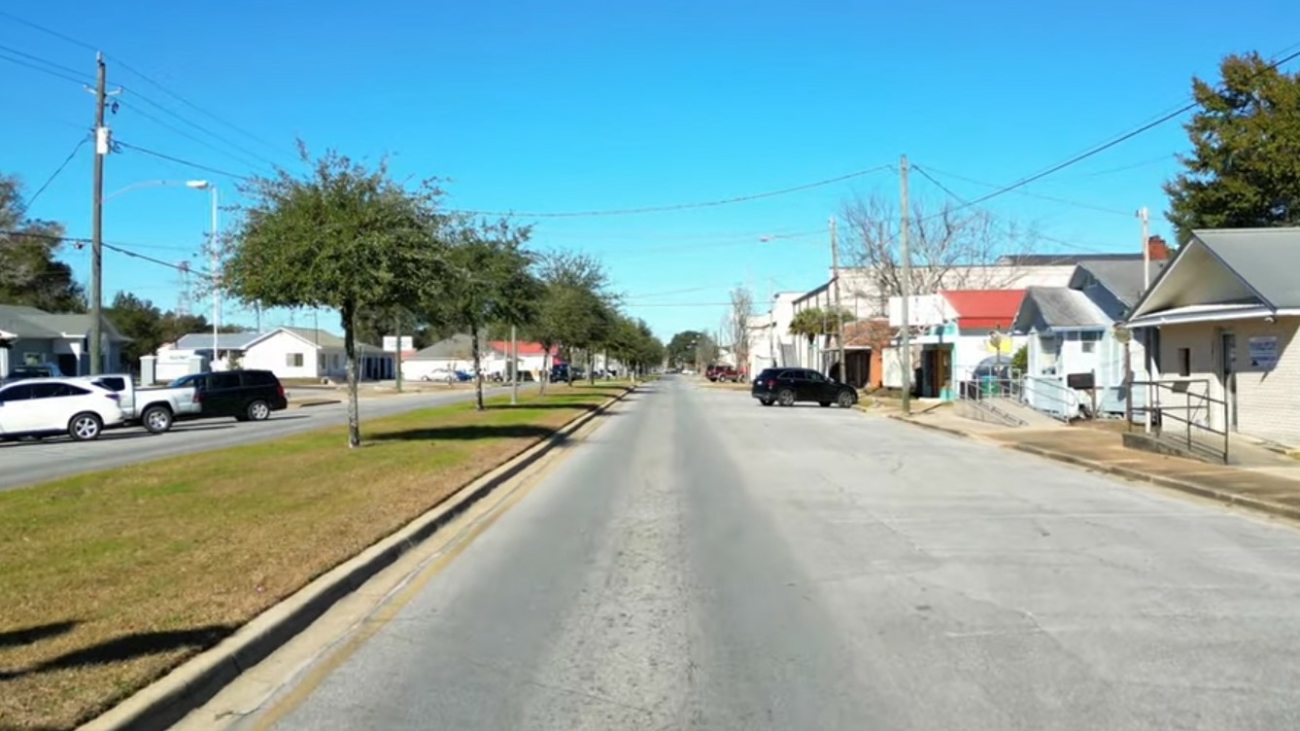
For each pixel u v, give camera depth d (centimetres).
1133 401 2878
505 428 2627
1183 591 850
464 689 609
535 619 773
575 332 5181
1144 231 3103
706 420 3391
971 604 809
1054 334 3238
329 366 9769
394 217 2002
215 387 3444
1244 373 2059
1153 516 1274
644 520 1252
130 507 1197
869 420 3422
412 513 1175
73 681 556
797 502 1402
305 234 1938
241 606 727
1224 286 2166
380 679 629
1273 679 612
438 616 784
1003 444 2341
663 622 760
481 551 1052
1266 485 1459
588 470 1836
